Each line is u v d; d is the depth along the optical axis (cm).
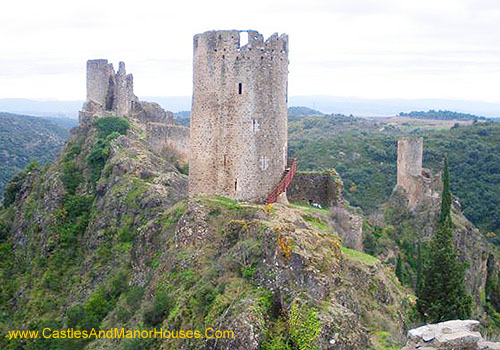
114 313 3594
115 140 6053
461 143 13300
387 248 7869
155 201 4753
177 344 2558
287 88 3778
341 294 2598
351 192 11981
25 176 6856
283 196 3744
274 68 3597
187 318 2680
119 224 4800
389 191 12006
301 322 2278
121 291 3862
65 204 5606
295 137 17738
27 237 5647
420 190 9450
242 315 2341
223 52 3528
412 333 2033
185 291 2911
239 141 3553
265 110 3591
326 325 2281
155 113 7806
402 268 6819
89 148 6203
